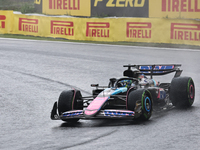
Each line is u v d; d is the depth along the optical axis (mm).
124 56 71000
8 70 56406
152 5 90375
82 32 95625
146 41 89562
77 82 47656
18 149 21812
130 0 93188
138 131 25219
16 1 118000
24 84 46500
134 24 90375
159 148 21109
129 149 21016
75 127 27609
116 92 29453
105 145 21969
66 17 96875
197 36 84375
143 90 27938
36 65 60906
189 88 33125
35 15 100375
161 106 34812
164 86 35844
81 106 30578
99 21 93625
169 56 71438
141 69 37156
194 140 22703
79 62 63781
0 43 88938
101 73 53750
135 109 26609
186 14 86188
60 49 80938
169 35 87250
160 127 26281
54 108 28297
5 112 33000
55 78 50438
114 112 26719
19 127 27844
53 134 25359
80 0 97500
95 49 81500
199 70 56406
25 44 88375
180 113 31156
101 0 96062
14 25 103000
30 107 35125
